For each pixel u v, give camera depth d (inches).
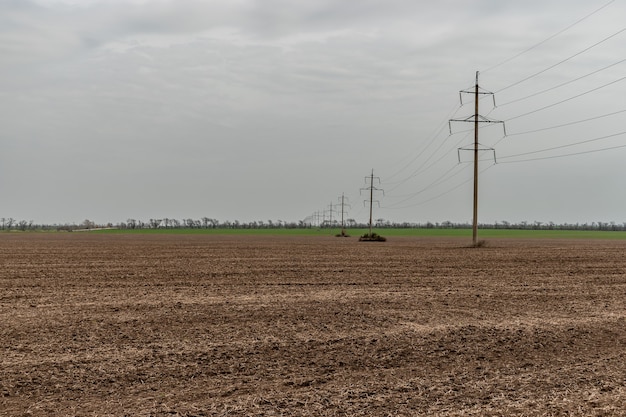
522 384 389.1
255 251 2187.5
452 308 720.3
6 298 802.8
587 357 470.6
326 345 505.4
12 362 441.7
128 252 2085.4
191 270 1278.3
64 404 347.3
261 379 401.7
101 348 490.0
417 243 3282.5
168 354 469.7
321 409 335.6
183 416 325.1
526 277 1130.0
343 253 2031.3
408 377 407.5
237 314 666.2
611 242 3538.4
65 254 1937.7
